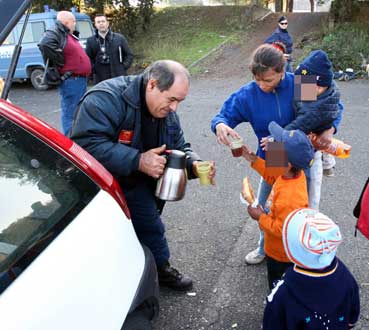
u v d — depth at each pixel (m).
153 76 2.20
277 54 2.46
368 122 6.56
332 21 13.58
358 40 11.37
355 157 5.15
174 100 2.23
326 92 2.55
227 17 16.61
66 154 1.67
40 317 1.25
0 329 1.16
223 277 3.08
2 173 1.49
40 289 1.30
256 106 2.68
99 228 1.61
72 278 1.40
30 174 1.54
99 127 2.25
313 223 1.67
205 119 7.23
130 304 1.66
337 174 4.68
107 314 1.50
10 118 1.58
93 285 1.47
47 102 9.53
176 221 3.88
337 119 2.73
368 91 8.76
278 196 2.18
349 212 3.87
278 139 2.20
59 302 1.32
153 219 2.68
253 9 16.72
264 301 2.83
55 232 1.47
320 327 1.72
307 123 2.49
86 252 1.50
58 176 1.61
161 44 14.44
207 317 2.71
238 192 4.39
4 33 1.68
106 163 2.26
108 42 6.76
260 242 3.11
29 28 10.66
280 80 2.59
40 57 10.68
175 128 2.63
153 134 2.50
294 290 1.73
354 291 1.78
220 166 5.09
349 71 9.95
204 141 6.03
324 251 1.64
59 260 1.40
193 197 4.33
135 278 1.75
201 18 16.84
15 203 1.46
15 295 1.25
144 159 2.30
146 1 16.03
